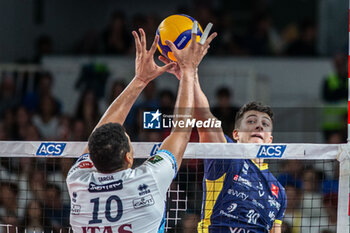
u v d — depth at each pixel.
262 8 24.58
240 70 20.05
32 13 24.48
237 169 8.52
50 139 19.67
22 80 21.19
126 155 6.39
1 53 23.45
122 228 6.30
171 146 6.68
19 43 24.09
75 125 19.77
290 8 24.50
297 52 23.41
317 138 20.14
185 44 8.11
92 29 25.89
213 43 23.36
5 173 14.74
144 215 6.32
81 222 6.44
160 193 6.44
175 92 20.05
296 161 14.34
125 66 21.92
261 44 23.55
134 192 6.30
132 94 7.40
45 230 13.58
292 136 20.11
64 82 21.23
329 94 21.44
